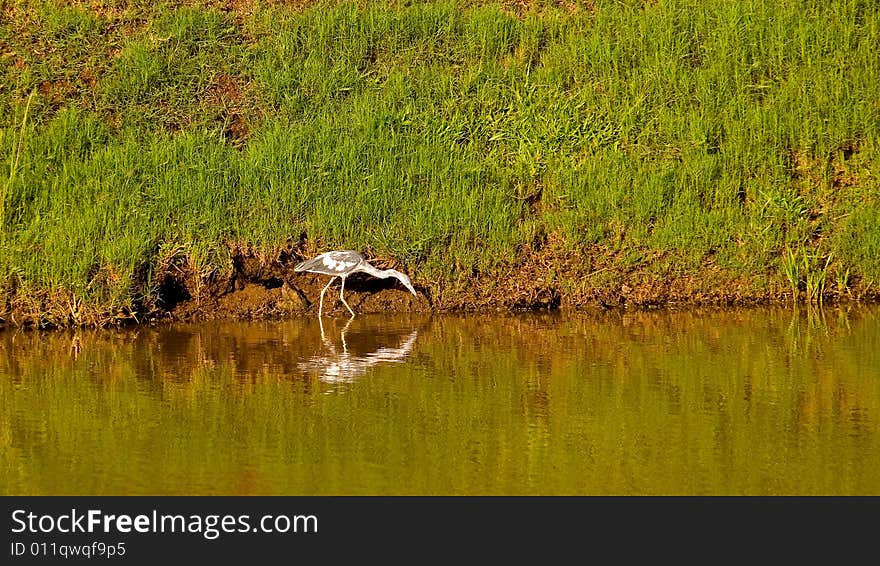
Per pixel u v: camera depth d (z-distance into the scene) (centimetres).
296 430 2005
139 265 2844
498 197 3095
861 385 2256
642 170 3200
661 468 1809
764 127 3334
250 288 2953
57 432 1991
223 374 2369
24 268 2753
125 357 2508
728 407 2125
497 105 3438
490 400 2181
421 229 3025
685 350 2556
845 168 3303
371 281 3014
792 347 2573
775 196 3159
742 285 3019
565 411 2111
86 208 2927
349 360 2488
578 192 3141
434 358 2502
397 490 1734
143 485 1748
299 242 3019
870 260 3031
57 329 2744
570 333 2739
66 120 3209
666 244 3048
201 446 1922
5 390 2244
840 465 1812
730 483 1748
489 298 2975
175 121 3334
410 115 3350
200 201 2994
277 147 3167
